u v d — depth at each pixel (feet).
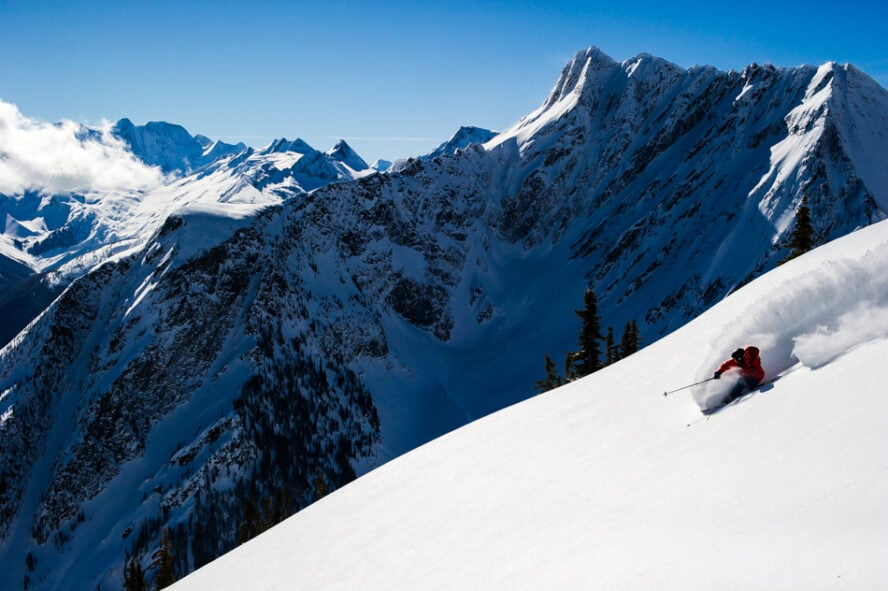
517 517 52.60
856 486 29.94
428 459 83.51
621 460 53.57
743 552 29.27
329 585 57.57
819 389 43.09
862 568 23.32
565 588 35.29
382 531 65.57
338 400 558.56
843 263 51.96
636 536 37.99
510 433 77.10
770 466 37.60
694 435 49.67
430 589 45.78
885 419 34.47
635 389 70.23
